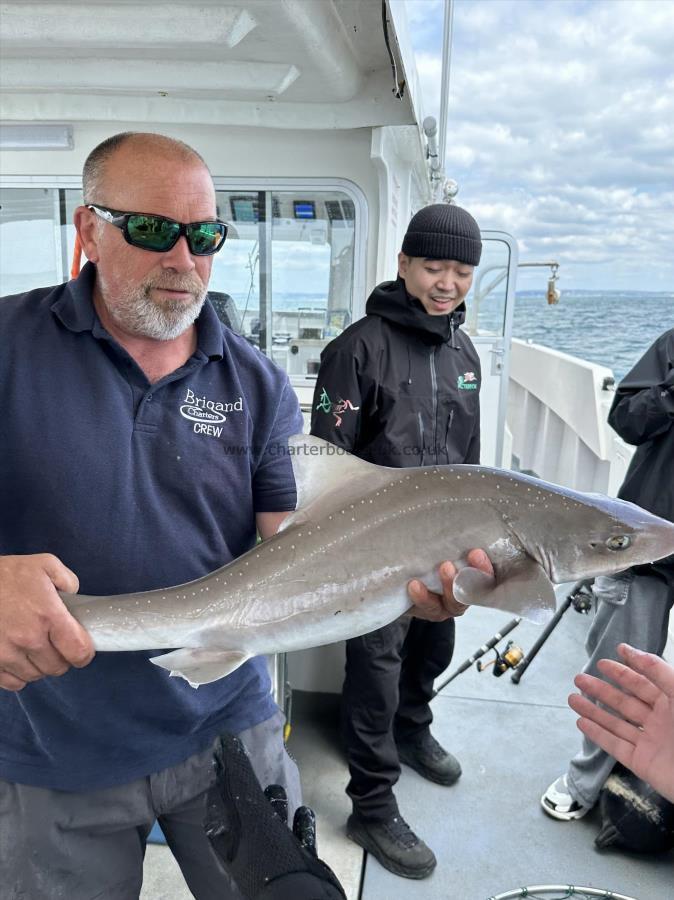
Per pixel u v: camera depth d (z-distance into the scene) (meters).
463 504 1.36
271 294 3.41
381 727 2.56
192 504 1.55
